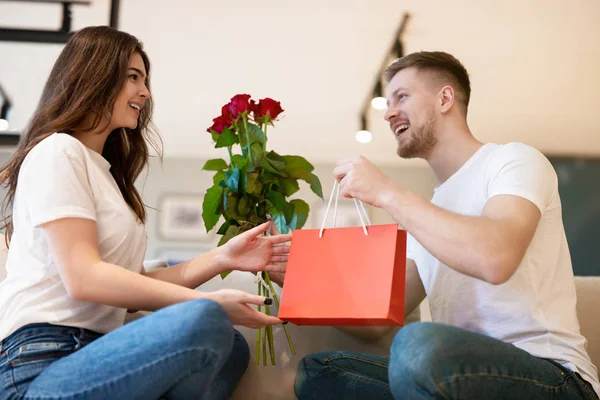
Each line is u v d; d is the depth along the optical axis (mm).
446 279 1593
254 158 1771
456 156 1734
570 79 5523
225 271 1688
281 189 1816
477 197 1581
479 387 1189
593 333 1834
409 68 1822
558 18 4695
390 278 1334
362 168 1461
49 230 1329
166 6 4590
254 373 1805
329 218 6613
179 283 1631
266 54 5227
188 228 6754
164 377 1172
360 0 4539
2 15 4504
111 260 1444
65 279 1301
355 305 1350
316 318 1367
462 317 1530
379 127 6410
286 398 1779
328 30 4895
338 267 1404
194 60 5320
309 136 6703
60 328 1342
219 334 1190
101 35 1588
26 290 1359
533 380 1252
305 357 1713
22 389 1250
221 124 1773
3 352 1312
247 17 4719
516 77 5531
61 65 1573
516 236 1352
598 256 6891
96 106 1533
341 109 6117
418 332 1228
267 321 1396
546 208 1521
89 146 1578
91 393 1177
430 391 1169
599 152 7047
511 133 6699
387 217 6492
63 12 4559
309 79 5605
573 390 1312
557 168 7129
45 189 1353
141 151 1759
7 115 5359
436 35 4996
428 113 1761
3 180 1552
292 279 1431
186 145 6828
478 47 5133
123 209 1474
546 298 1462
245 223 1755
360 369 1647
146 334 1189
